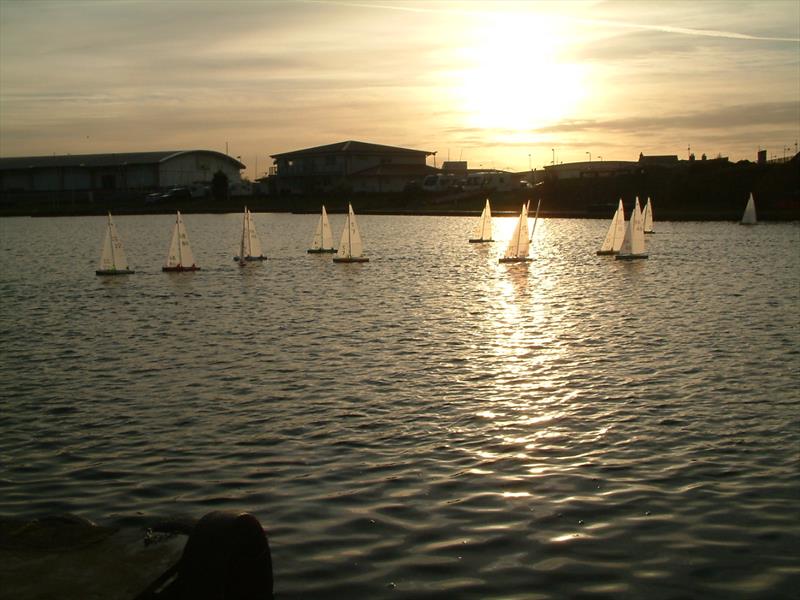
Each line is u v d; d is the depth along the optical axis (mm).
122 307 47562
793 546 15461
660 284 56188
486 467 19578
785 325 38344
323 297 50844
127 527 16391
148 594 11086
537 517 16734
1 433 22703
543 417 23625
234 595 11656
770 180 148375
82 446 21453
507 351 33031
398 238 107312
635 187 164250
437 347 33969
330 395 26219
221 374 29359
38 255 86875
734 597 13773
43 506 17562
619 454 20391
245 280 60906
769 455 20250
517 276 62875
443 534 15984
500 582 14219
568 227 128875
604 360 31062
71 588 11180
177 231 67000
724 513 16875
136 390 27234
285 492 18109
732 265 68188
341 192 196750
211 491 18234
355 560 14953
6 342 36406
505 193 185875
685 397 25578
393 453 20609
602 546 15492
